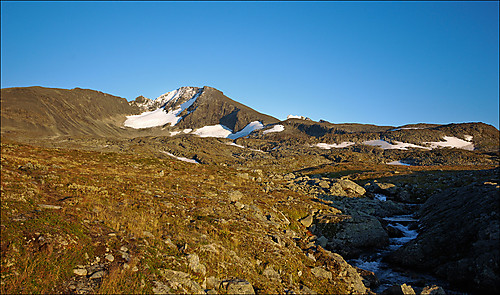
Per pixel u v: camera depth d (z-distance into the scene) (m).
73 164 38.59
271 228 26.92
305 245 25.81
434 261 25.31
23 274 10.87
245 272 16.45
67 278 11.52
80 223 15.98
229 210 28.25
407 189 69.56
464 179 68.12
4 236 12.48
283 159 188.88
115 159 52.66
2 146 43.47
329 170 118.88
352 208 47.81
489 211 25.17
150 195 27.03
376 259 29.48
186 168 55.28
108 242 14.80
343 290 18.88
